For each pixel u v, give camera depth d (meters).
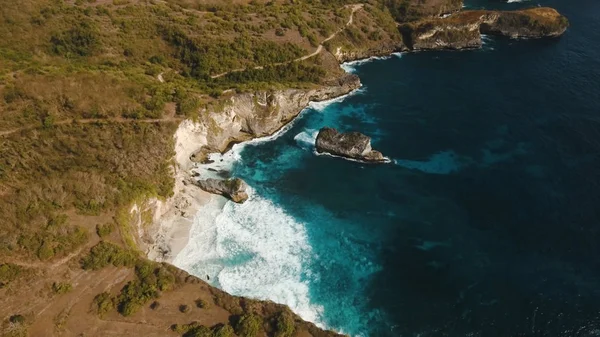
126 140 76.25
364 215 77.31
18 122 72.62
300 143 94.88
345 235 73.25
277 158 90.88
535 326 59.50
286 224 75.19
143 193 70.38
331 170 87.75
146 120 81.00
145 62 101.50
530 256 69.31
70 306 54.06
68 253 59.03
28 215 60.62
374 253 70.12
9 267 55.03
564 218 75.31
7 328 49.88
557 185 82.00
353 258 69.19
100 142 74.75
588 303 62.19
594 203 77.81
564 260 68.56
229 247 70.19
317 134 96.88
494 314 61.12
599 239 71.44
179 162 83.31
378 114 104.19
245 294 62.84
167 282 57.81
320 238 72.56
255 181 84.69
